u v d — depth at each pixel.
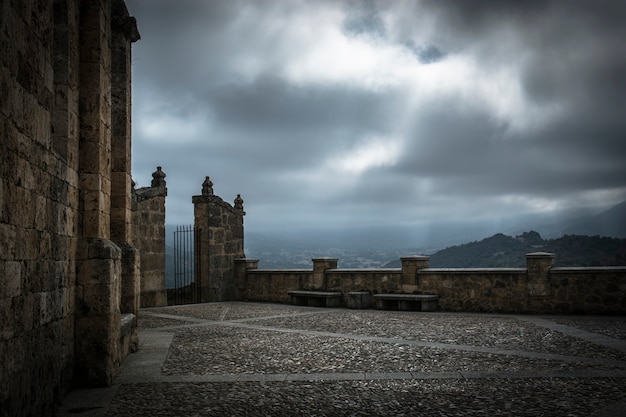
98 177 6.58
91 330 6.24
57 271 5.48
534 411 4.73
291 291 17.36
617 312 12.62
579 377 6.05
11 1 4.09
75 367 6.14
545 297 13.30
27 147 4.46
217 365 7.17
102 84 6.84
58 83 5.98
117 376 6.61
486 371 6.47
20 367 4.21
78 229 6.44
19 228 4.24
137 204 16.34
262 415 4.80
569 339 8.88
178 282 18.44
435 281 14.75
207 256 18.44
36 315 4.69
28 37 4.52
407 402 5.15
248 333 10.38
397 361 7.22
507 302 13.72
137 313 8.73
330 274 16.83
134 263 8.67
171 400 5.41
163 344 9.06
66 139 5.96
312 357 7.62
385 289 15.68
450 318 12.58
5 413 3.85
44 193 4.98
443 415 4.68
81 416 4.95
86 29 6.71
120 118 8.88
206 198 18.50
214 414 4.86
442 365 6.89
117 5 9.14
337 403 5.16
